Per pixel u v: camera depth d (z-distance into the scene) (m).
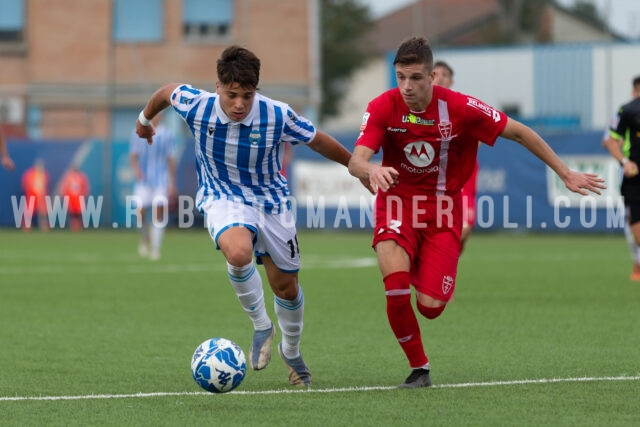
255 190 23.95
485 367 26.42
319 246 80.44
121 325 35.19
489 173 95.06
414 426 19.44
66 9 131.25
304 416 20.38
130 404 21.69
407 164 23.89
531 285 48.97
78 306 40.72
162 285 49.38
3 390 23.36
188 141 104.44
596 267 59.81
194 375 21.64
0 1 132.38
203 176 24.44
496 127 23.39
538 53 113.88
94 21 131.25
